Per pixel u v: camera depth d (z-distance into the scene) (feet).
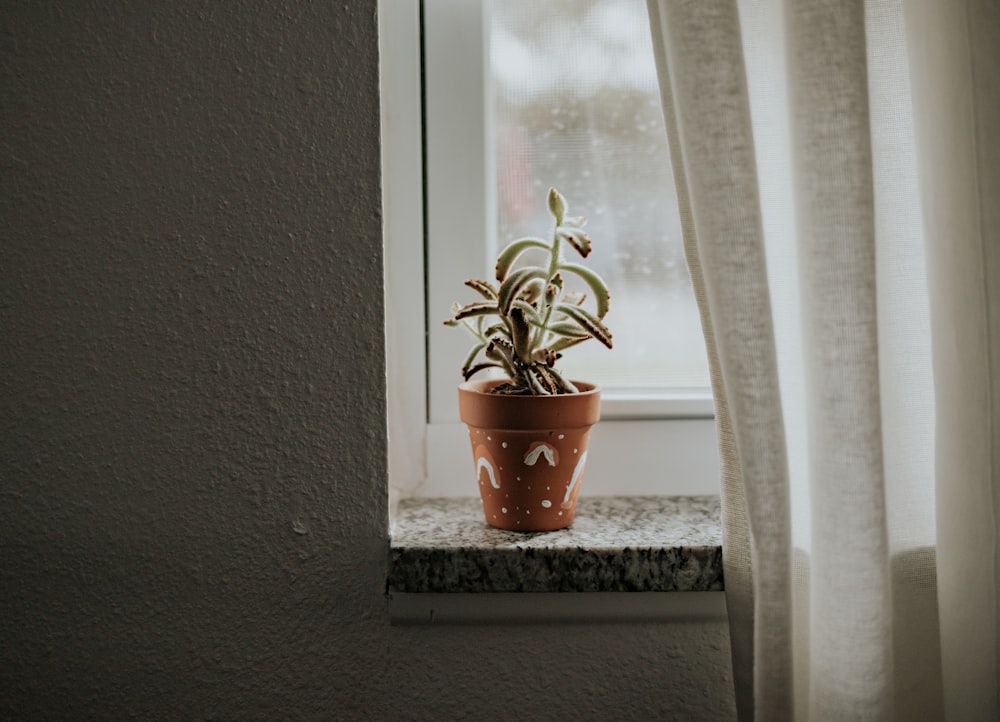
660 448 3.49
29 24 2.99
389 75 3.38
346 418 3.08
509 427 3.07
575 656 3.16
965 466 2.96
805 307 2.92
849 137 2.84
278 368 3.07
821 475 2.90
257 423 3.08
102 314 3.05
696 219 2.91
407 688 3.14
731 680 3.18
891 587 2.96
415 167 3.41
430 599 3.10
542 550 3.05
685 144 2.91
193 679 3.12
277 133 3.03
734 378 2.90
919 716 3.09
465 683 3.15
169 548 3.09
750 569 2.97
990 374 2.95
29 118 3.01
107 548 3.08
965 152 2.95
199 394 3.07
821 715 2.93
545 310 3.18
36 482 3.06
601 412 3.48
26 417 3.05
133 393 3.06
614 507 3.40
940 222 2.97
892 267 3.03
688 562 3.06
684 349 3.54
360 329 3.07
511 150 3.50
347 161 3.04
